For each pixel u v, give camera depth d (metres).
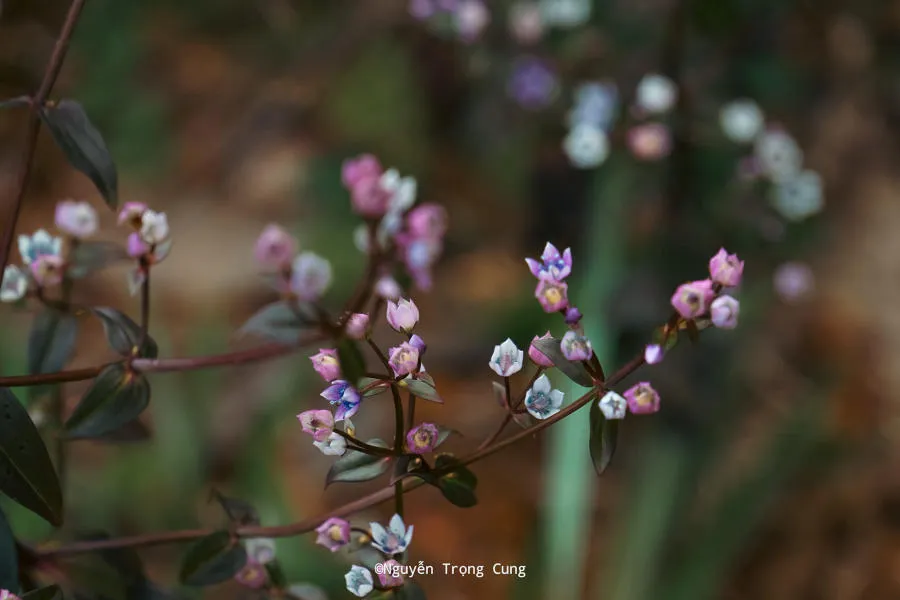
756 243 1.32
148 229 0.76
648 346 0.72
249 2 1.98
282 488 1.09
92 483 1.12
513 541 1.16
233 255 1.59
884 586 1.16
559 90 1.37
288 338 0.75
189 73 1.91
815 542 1.20
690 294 0.72
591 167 1.43
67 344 0.79
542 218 1.59
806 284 1.31
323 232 1.58
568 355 0.73
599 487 1.18
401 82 1.75
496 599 1.10
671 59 1.27
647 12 1.33
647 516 1.05
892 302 1.45
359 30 1.84
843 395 1.35
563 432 1.02
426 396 0.73
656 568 1.02
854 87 1.63
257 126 1.80
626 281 1.18
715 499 1.09
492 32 1.39
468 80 1.65
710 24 1.26
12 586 0.75
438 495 1.21
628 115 1.26
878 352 1.40
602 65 1.33
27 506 0.75
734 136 1.24
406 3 1.81
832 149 1.60
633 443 1.21
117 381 0.76
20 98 0.75
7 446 0.74
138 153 1.80
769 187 1.26
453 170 1.68
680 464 1.10
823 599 1.16
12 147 1.79
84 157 0.75
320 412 0.73
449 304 1.49
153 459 1.12
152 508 1.10
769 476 1.09
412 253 0.78
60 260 0.79
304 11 1.92
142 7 1.99
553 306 0.73
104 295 1.49
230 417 1.23
